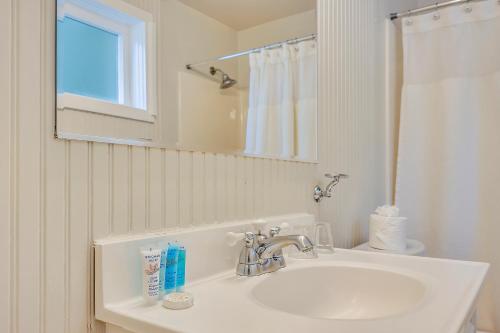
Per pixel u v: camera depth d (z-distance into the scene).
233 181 0.94
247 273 0.82
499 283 1.73
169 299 0.62
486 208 1.78
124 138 0.69
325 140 1.41
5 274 0.54
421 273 0.86
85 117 0.64
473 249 1.81
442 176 1.90
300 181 1.24
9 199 0.54
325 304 0.94
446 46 1.91
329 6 1.46
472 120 1.84
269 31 1.12
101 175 0.65
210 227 0.84
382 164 2.06
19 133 0.56
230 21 0.99
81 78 0.64
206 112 0.88
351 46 1.66
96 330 0.63
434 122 1.93
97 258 0.63
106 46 0.68
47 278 0.58
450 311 0.59
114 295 0.63
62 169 0.60
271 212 1.08
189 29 0.86
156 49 0.78
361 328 0.52
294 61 1.24
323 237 1.12
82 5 0.65
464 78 1.86
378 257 1.04
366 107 1.83
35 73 0.58
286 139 1.17
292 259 1.02
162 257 0.67
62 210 0.60
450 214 1.87
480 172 1.81
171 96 0.80
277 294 0.84
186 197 0.81
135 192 0.70
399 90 2.24
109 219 0.66
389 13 2.14
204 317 0.57
